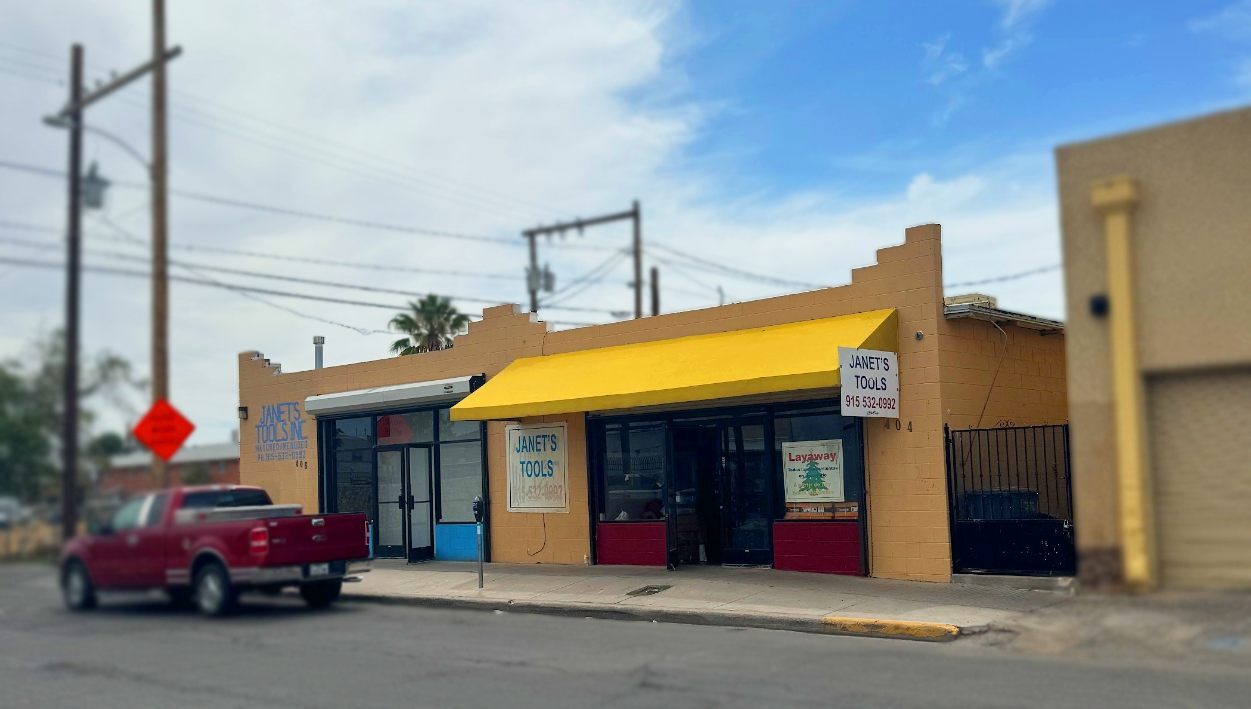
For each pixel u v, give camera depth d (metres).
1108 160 9.05
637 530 17.64
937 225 14.88
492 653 11.11
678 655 10.66
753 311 16.58
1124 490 8.86
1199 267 8.62
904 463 14.82
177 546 14.73
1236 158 8.55
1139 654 8.98
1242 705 7.72
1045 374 16.72
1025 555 13.87
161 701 9.01
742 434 16.81
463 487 20.89
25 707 8.84
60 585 14.25
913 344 14.85
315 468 23.67
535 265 32.69
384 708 8.55
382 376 22.42
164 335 13.59
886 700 8.31
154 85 13.53
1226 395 8.48
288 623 13.89
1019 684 8.73
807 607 13.00
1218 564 8.52
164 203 13.51
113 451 13.73
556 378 18.02
